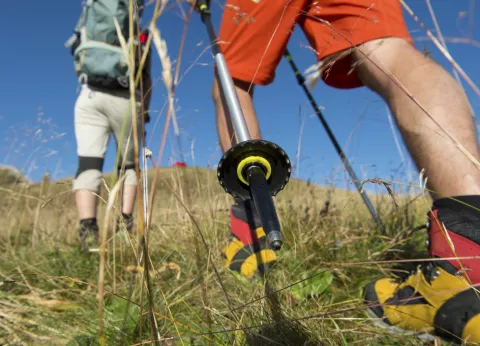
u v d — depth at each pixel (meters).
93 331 1.10
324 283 1.37
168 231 2.18
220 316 1.11
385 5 1.39
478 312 0.98
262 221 0.73
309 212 2.12
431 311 1.08
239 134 1.15
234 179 0.89
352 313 1.26
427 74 1.19
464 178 1.05
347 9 1.42
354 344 1.06
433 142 1.11
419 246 1.82
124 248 1.72
